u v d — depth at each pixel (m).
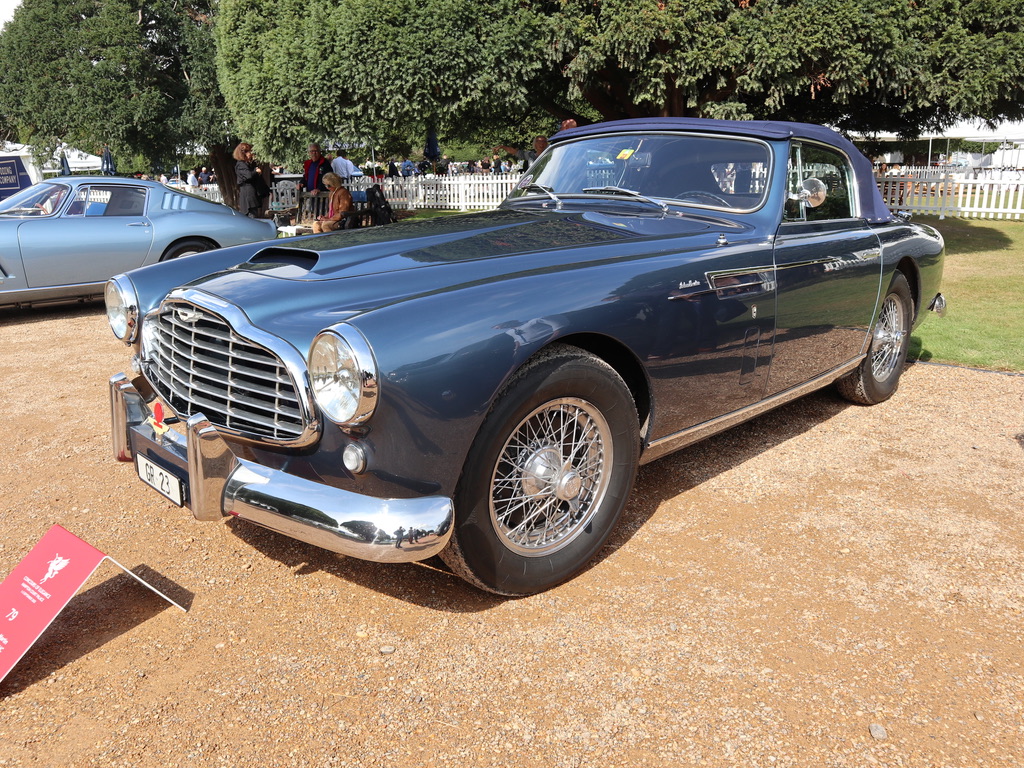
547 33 10.87
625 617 2.58
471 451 2.34
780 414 4.59
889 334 4.57
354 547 2.21
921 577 2.81
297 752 2.01
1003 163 30.30
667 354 2.87
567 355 2.52
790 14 9.73
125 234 7.88
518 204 3.95
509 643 2.45
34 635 2.35
